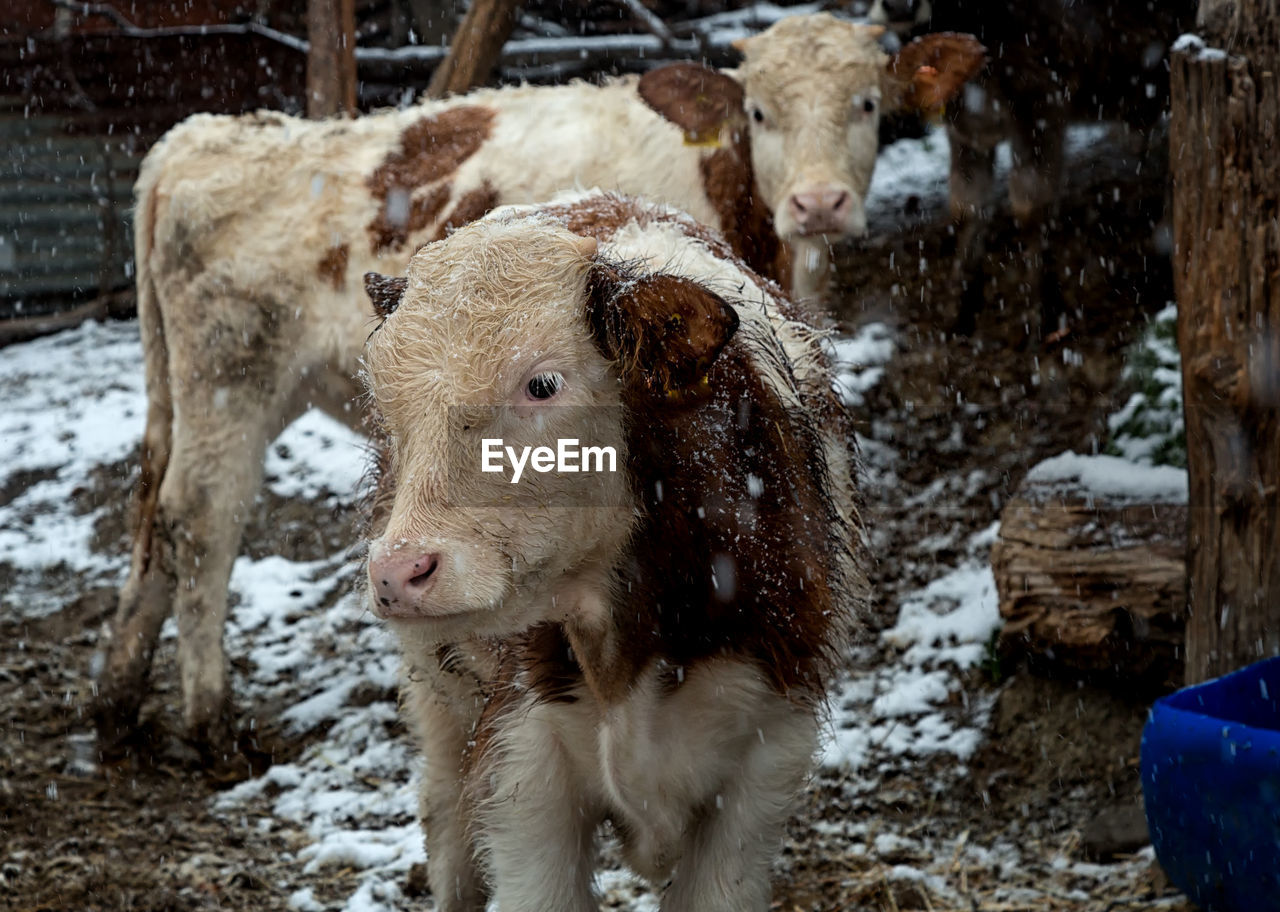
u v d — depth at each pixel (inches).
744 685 114.9
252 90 390.6
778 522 116.6
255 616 243.6
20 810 188.5
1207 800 135.2
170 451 219.0
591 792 120.0
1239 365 152.6
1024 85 273.4
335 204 214.8
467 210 214.7
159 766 204.4
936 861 168.2
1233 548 157.1
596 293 106.1
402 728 211.0
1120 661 183.6
